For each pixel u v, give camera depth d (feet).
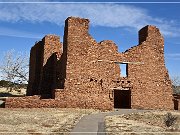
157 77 128.98
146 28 131.75
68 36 117.80
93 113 99.45
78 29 119.34
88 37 120.06
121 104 134.72
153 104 126.21
